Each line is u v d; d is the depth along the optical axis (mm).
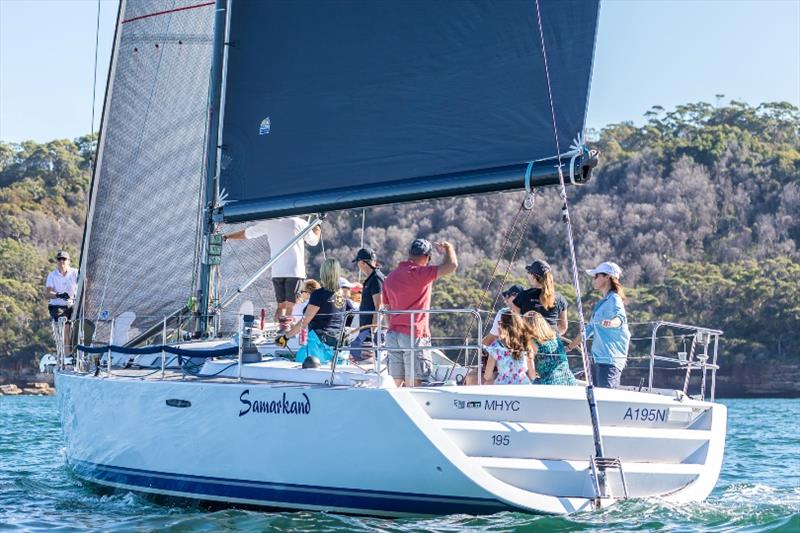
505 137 19953
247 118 22859
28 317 160125
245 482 19875
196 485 20766
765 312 148500
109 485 23453
